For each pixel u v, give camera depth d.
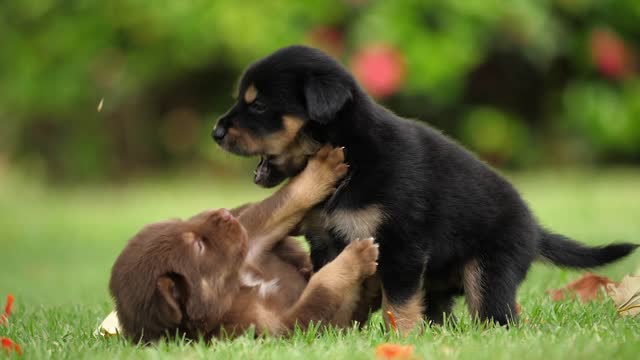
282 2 21.55
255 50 21.47
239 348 5.72
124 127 24.08
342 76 7.00
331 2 21.53
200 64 22.84
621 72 23.02
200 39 21.88
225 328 6.30
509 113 23.67
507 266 7.25
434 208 6.97
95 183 24.02
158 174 24.30
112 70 22.73
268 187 7.40
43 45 22.55
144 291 6.11
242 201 18.72
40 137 24.39
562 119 23.45
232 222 6.44
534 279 9.59
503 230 7.28
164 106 24.30
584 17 23.05
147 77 22.88
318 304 6.41
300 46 7.24
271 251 7.14
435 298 7.61
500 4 21.42
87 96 22.83
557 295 8.23
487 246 7.24
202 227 6.39
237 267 6.43
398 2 21.38
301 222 7.14
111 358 5.61
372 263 6.50
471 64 21.89
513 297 7.23
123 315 6.22
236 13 21.34
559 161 23.70
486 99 23.62
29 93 22.67
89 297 9.84
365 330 6.75
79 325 7.30
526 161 23.56
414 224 6.81
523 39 21.80
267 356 5.52
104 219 17.78
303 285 6.98
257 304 6.47
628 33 23.33
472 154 7.57
